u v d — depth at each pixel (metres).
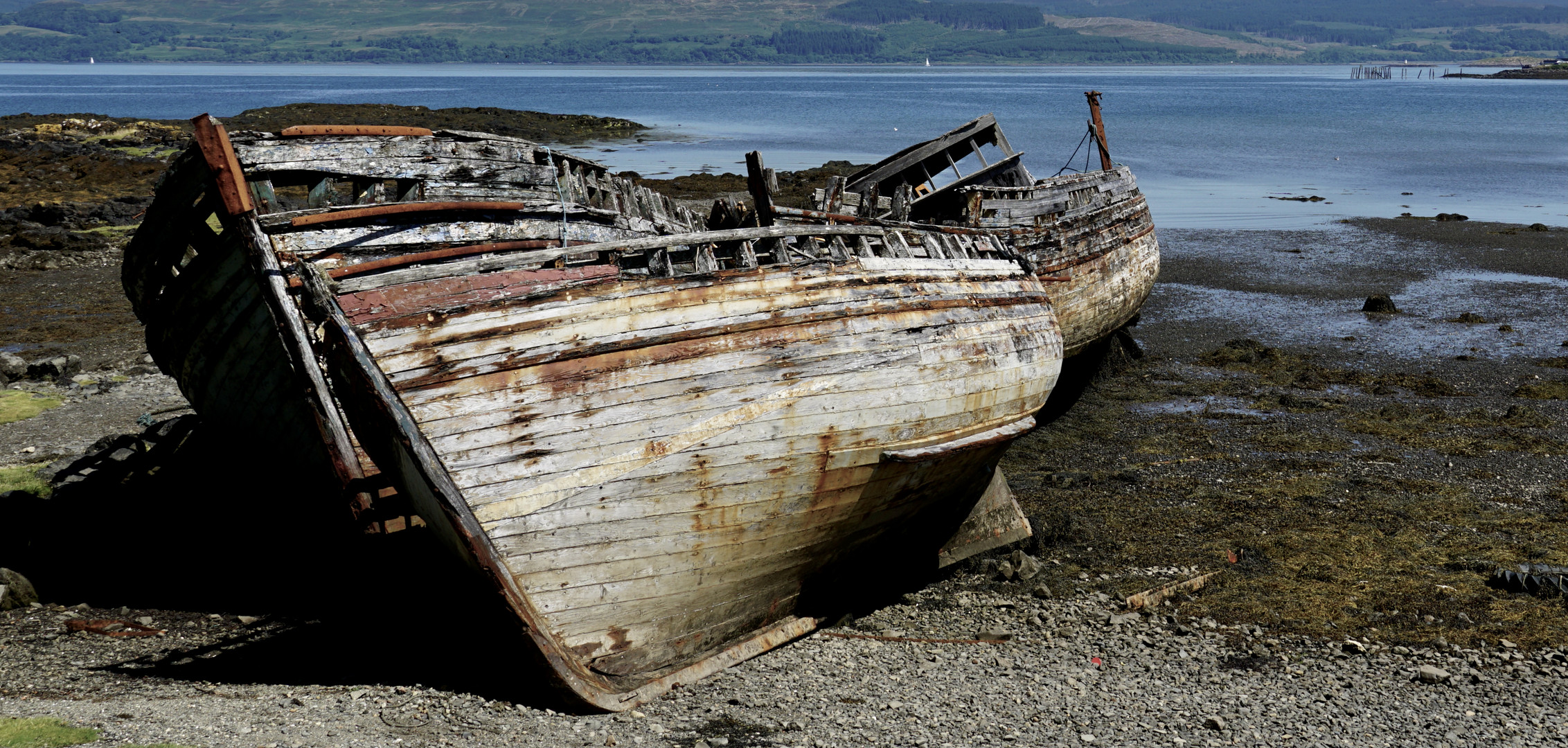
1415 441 15.69
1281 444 15.76
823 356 9.09
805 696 8.47
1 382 19.34
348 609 10.32
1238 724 8.02
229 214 9.27
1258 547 11.89
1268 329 23.72
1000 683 8.79
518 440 7.84
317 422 9.11
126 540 11.66
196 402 11.45
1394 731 7.97
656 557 8.47
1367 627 10.00
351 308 7.68
